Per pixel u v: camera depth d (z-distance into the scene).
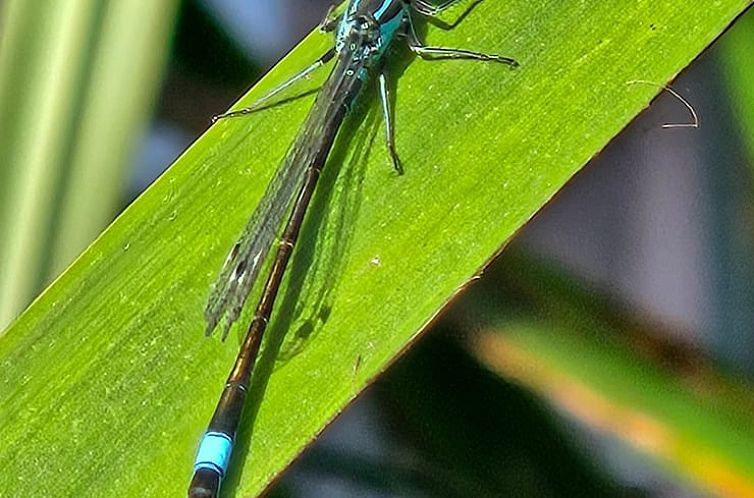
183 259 0.21
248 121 0.21
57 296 0.21
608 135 0.21
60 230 0.21
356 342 0.20
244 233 0.21
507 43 0.21
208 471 0.20
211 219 0.21
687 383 0.21
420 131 0.21
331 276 0.21
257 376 0.20
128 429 0.21
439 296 0.20
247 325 0.21
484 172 0.21
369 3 0.21
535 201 0.20
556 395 0.21
